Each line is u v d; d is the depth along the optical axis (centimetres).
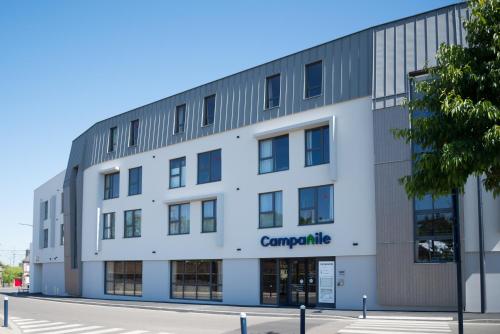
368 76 2562
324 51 2752
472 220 2200
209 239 3191
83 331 1852
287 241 2762
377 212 2406
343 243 2559
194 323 2077
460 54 1112
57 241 5241
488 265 2158
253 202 2972
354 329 1730
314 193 2719
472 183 2212
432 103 1154
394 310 2328
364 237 2491
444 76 1099
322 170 2689
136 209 3762
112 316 2467
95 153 4228
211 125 3269
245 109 3083
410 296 2286
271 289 2845
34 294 5378
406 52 2434
